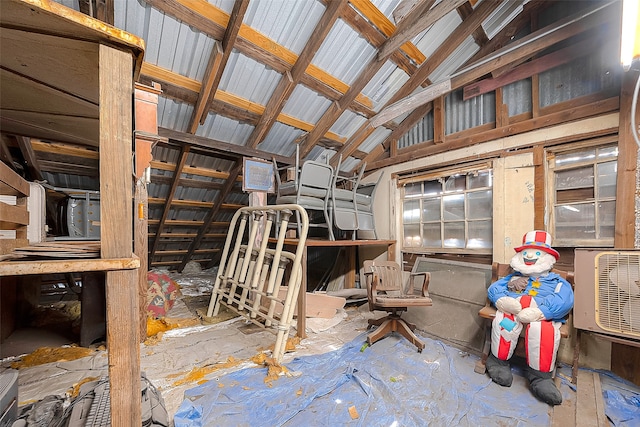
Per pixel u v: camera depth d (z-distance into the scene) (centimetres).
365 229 339
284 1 193
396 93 296
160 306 283
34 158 248
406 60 262
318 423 133
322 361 193
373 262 280
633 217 181
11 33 68
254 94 255
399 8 215
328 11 202
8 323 214
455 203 290
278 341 191
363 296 348
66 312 267
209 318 270
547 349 159
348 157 370
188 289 393
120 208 74
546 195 224
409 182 332
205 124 269
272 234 329
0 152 211
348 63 250
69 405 126
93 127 145
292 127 301
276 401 146
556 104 223
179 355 197
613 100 191
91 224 275
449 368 186
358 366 185
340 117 308
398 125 340
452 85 260
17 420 111
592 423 134
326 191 298
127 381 75
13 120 137
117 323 74
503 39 263
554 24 204
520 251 194
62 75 89
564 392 162
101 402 119
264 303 277
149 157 205
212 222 434
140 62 81
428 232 315
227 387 157
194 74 226
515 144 242
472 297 231
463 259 280
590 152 207
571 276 181
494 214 252
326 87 265
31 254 75
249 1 184
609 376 178
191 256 503
